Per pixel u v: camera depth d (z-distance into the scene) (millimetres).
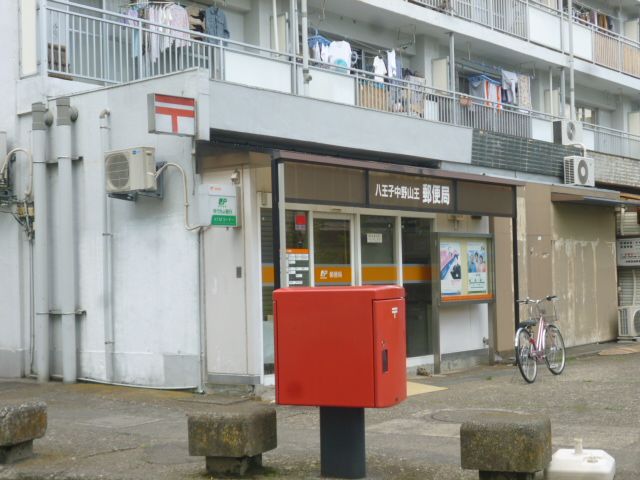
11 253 12930
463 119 17484
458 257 14227
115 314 11945
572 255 17750
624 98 26672
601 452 6203
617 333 19109
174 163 11242
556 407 9820
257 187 10859
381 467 6793
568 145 19172
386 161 14805
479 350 14883
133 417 9578
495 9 20469
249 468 6684
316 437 8312
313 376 6289
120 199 11641
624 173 21453
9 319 12938
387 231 13328
